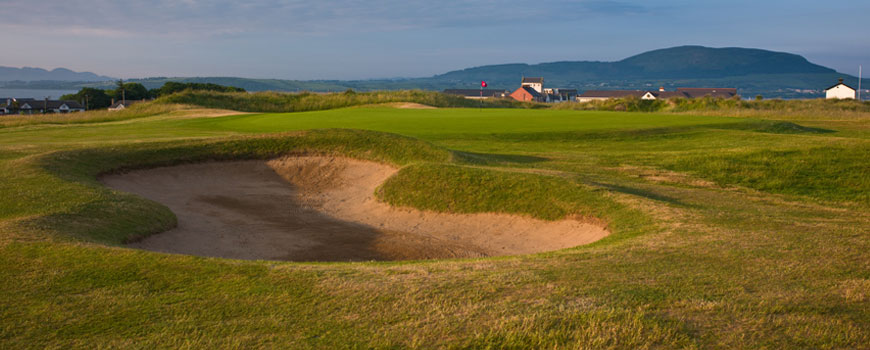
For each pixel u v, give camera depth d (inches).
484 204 594.2
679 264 319.6
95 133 1210.6
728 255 336.2
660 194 583.2
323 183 776.3
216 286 288.7
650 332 232.2
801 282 286.8
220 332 240.1
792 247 352.5
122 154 772.0
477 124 1315.2
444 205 611.5
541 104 2918.3
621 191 569.6
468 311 255.4
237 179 787.4
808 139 937.5
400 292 278.8
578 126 1264.8
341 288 284.7
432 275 305.0
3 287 289.3
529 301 264.7
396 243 529.0
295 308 262.1
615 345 224.1
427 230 579.5
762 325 238.2
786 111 2003.0
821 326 236.1
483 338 231.3
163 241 489.7
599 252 350.9
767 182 737.6
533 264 326.0
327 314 255.9
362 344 229.3
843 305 257.1
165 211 549.0
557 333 232.8
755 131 1221.7
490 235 546.3
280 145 860.0
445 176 653.3
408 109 1766.7
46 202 503.2
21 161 681.6
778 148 870.4
